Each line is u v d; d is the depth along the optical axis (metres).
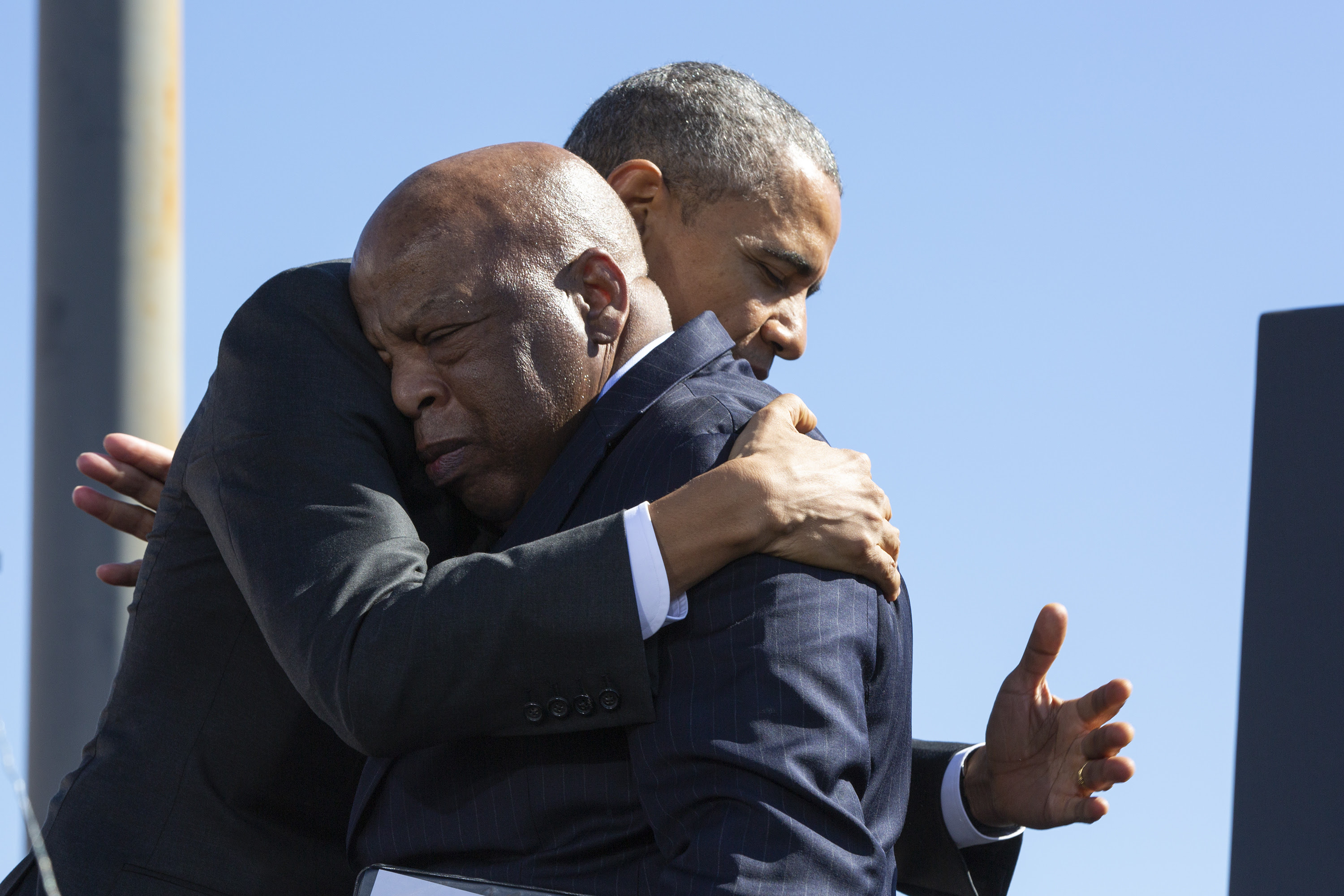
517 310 6.31
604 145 8.62
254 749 6.90
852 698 5.52
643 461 6.11
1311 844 4.81
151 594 7.07
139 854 6.77
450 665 5.51
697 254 8.33
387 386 6.58
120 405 12.27
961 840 8.34
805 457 5.87
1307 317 5.05
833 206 8.64
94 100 12.52
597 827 5.66
